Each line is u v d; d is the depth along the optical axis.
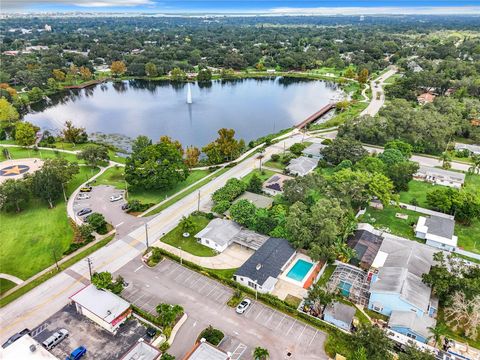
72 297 73.19
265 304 77.19
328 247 89.44
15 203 109.69
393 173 121.25
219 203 109.56
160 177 117.31
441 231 98.69
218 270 87.00
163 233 100.38
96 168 142.25
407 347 63.78
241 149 158.50
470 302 71.12
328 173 136.88
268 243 92.75
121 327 70.25
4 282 81.62
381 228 103.81
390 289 74.00
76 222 104.69
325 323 71.69
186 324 71.56
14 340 65.75
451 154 157.75
